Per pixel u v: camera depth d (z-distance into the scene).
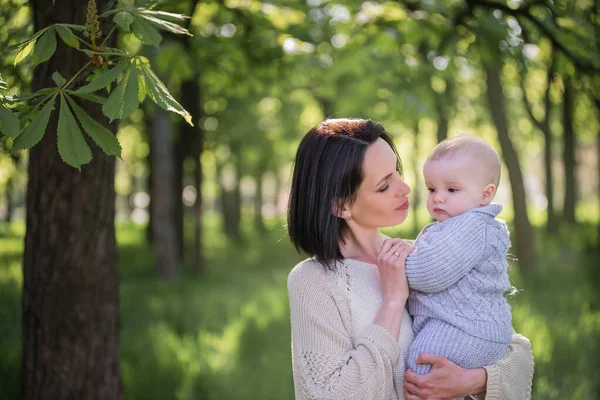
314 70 9.06
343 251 2.09
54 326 2.96
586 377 4.61
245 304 7.71
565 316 6.56
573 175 16.42
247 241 17.27
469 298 2.04
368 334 1.89
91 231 2.96
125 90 1.72
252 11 4.70
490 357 2.03
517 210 10.23
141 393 4.47
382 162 1.96
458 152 2.17
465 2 4.11
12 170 4.24
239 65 5.37
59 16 2.71
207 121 13.77
